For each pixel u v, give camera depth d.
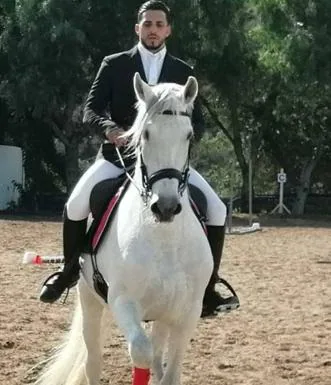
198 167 47.09
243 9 35.75
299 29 34.84
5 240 21.11
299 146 38.34
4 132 37.88
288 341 9.63
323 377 7.99
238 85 36.03
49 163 38.62
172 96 5.32
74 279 6.66
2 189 35.47
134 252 5.55
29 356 8.56
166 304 5.57
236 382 7.78
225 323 10.70
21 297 12.23
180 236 5.57
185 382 7.73
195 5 33.00
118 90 6.38
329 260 18.34
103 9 34.03
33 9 32.41
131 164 6.30
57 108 33.97
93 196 6.24
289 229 28.28
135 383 5.36
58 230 24.80
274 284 14.43
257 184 41.88
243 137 40.69
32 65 32.62
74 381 6.86
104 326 6.69
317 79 34.94
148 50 6.39
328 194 39.03
